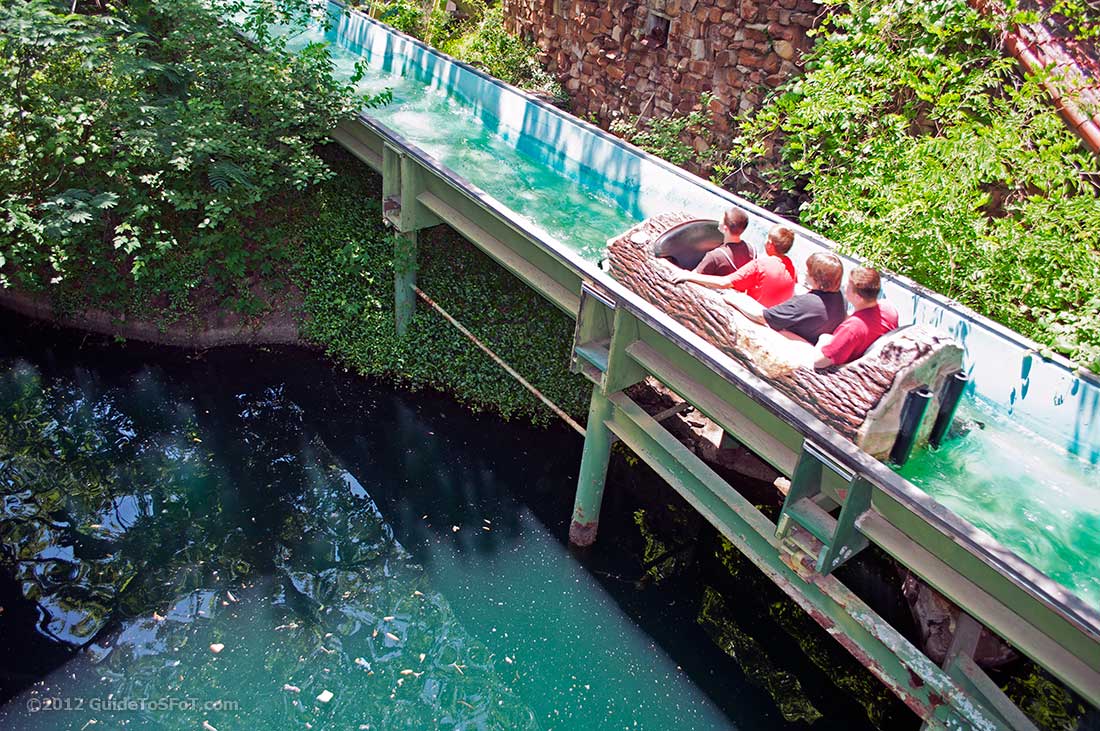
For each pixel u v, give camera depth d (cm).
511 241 773
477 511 825
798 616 735
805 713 659
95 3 1245
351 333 1000
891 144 738
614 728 642
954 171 679
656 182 807
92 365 988
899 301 636
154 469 861
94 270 1016
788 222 705
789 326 535
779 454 549
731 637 715
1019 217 722
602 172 862
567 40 1120
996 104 723
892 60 769
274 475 859
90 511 812
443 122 1012
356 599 734
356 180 1077
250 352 1012
